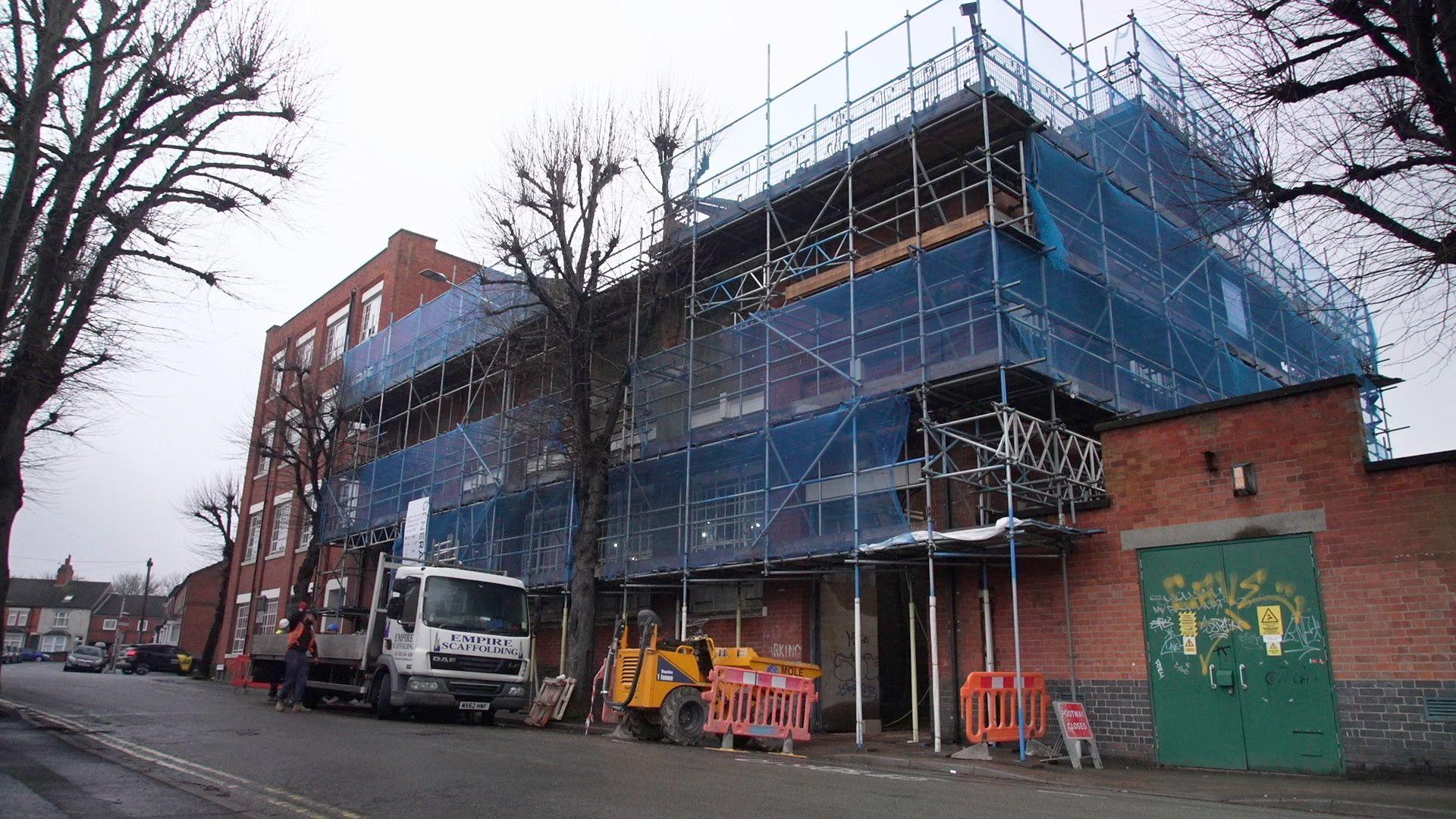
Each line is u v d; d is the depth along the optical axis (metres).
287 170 14.28
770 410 16.61
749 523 16.59
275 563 34.53
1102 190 16.53
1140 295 16.42
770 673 12.88
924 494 15.33
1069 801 7.93
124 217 13.34
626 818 6.41
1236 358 18.80
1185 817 6.93
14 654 70.12
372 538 27.98
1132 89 18.44
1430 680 9.84
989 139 14.64
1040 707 12.36
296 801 7.16
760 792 7.78
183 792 7.59
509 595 16.86
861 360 15.49
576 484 20.36
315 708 18.98
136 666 45.94
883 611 17.88
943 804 7.38
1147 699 11.84
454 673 15.55
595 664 20.83
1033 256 14.55
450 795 7.38
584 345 19.42
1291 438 11.25
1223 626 11.41
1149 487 12.35
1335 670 10.49
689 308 19.36
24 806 6.76
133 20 12.86
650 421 19.55
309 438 28.48
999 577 13.84
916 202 15.14
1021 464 12.71
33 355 12.87
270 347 40.91
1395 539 10.30
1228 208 11.36
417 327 28.83
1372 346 22.81
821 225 18.86
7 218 10.71
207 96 13.37
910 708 17.20
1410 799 8.39
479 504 23.52
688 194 20.23
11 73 11.49
